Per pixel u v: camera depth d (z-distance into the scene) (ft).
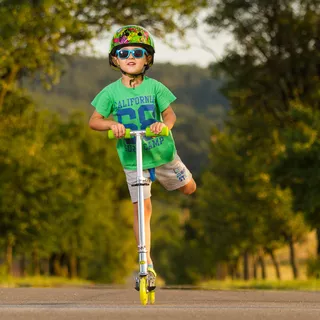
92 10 180.04
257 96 238.48
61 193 269.03
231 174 301.22
